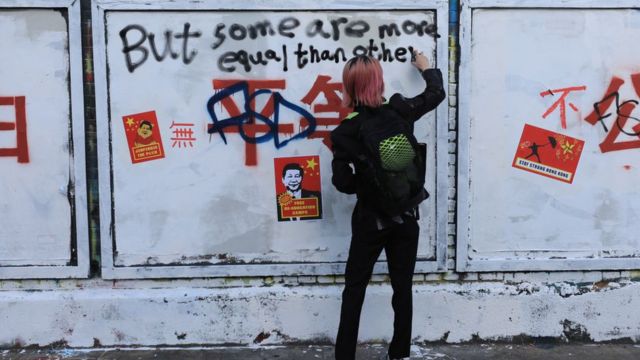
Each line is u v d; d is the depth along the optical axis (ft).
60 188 14.14
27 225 14.17
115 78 13.92
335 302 14.43
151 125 14.06
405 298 12.75
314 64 14.01
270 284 14.55
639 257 14.65
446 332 14.58
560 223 14.55
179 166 14.17
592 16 14.11
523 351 14.23
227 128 14.12
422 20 13.98
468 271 14.56
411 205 12.06
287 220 14.35
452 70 14.17
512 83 14.20
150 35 13.85
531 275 14.70
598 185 14.49
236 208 14.30
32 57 13.85
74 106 13.92
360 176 12.18
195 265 14.34
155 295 14.29
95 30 13.74
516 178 14.42
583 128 14.35
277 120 14.14
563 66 14.20
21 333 14.25
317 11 13.91
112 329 14.32
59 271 14.28
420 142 14.24
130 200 14.19
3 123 13.97
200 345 14.44
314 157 14.21
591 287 14.65
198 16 13.87
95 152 14.19
